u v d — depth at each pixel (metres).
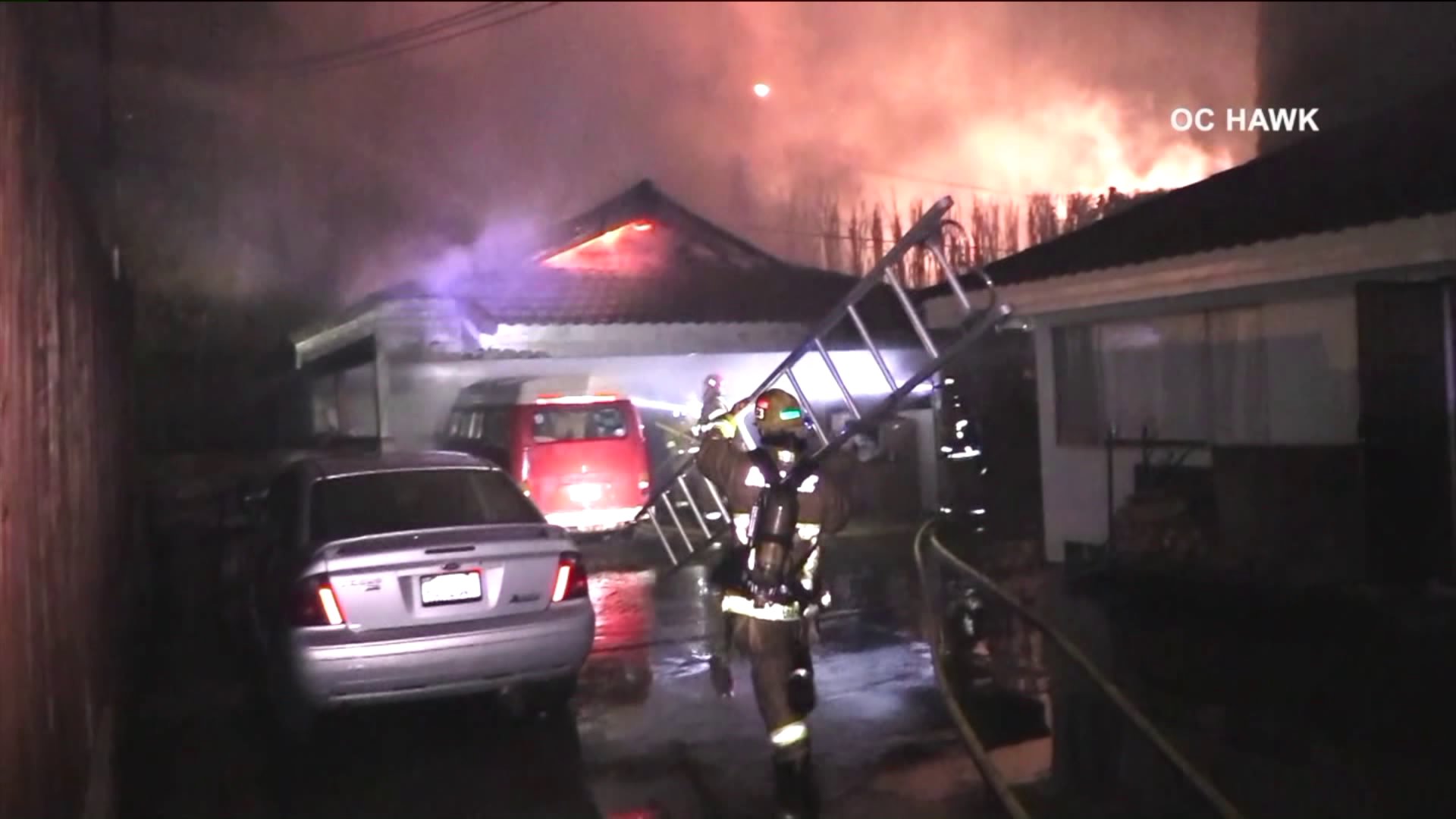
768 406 5.46
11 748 2.93
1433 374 8.22
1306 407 9.21
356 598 6.29
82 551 4.89
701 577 11.93
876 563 12.39
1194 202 10.70
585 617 6.79
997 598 10.21
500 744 6.65
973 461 14.53
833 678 7.80
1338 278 8.81
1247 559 9.02
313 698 6.23
